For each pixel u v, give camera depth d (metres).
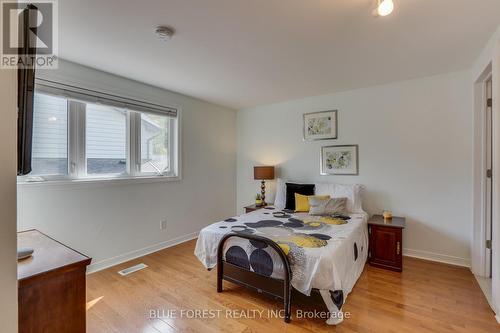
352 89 3.42
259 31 1.92
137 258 3.03
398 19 1.76
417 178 3.03
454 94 2.81
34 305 1.03
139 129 3.18
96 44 2.10
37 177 2.31
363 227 2.73
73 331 1.14
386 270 2.68
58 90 2.38
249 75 2.87
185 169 3.70
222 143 4.37
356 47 2.19
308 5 1.60
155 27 1.85
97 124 2.76
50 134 2.41
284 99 3.94
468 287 2.29
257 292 2.24
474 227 2.58
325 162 3.67
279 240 2.05
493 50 1.93
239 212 4.64
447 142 2.86
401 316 1.87
